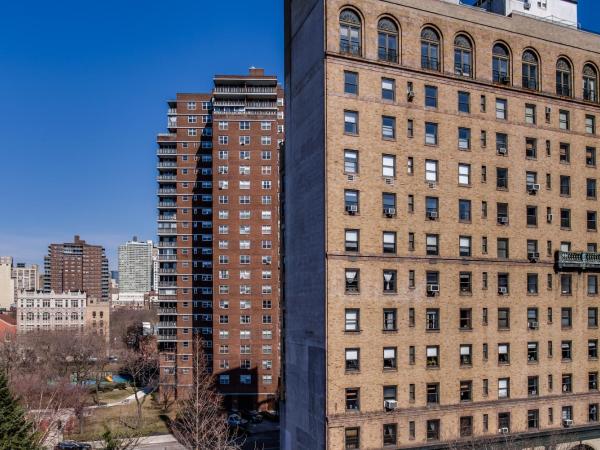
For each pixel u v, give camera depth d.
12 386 74.38
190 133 103.25
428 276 41.34
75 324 184.62
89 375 117.31
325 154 39.09
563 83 47.81
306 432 42.97
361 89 40.25
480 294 42.75
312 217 41.94
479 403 41.84
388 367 39.66
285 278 51.81
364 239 39.62
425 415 40.12
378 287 39.78
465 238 42.75
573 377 45.72
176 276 101.38
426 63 42.59
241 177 93.88
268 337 91.62
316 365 40.44
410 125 41.62
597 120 48.66
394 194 40.78
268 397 90.62
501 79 45.16
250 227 93.25
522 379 43.66
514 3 51.31
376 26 41.00
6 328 167.50
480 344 42.44
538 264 45.09
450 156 42.59
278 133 103.38
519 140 45.19
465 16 43.88
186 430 67.25
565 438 43.62
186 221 100.81
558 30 47.56
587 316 46.84
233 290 92.12
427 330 40.88
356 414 38.38
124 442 62.94
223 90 95.38
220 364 90.88
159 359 101.88
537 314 44.84
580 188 47.41
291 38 48.53
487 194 43.69
